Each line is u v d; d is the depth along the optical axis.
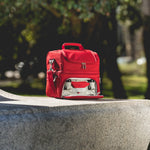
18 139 2.30
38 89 13.08
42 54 11.27
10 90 12.72
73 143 2.63
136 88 14.96
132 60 27.64
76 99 3.30
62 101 3.07
